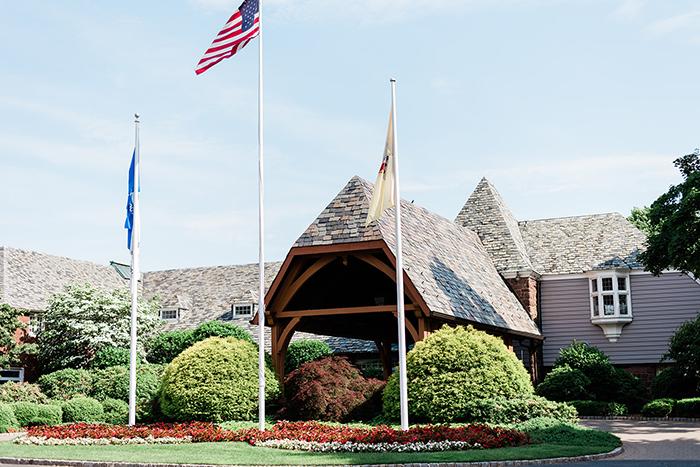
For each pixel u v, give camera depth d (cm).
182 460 1449
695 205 2334
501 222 3647
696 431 2083
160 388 2327
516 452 1500
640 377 3362
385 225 2333
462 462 1390
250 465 1383
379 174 1908
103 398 2811
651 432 2070
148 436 1809
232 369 2145
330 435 1697
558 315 3506
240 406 2127
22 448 1698
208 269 4619
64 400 2759
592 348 3030
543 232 3809
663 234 2450
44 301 3741
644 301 3403
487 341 2116
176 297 4288
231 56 2002
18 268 3834
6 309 3306
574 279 3512
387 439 1612
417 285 2180
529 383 2173
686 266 2441
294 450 1598
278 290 2345
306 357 3366
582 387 2805
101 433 1847
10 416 2334
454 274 2639
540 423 1866
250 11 2022
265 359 2277
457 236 3184
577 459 1465
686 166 2527
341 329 2930
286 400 2248
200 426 1958
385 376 3097
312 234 2306
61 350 3456
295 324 2334
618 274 3422
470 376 2025
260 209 2000
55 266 4119
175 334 3528
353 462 1398
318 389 2153
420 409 2020
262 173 2014
